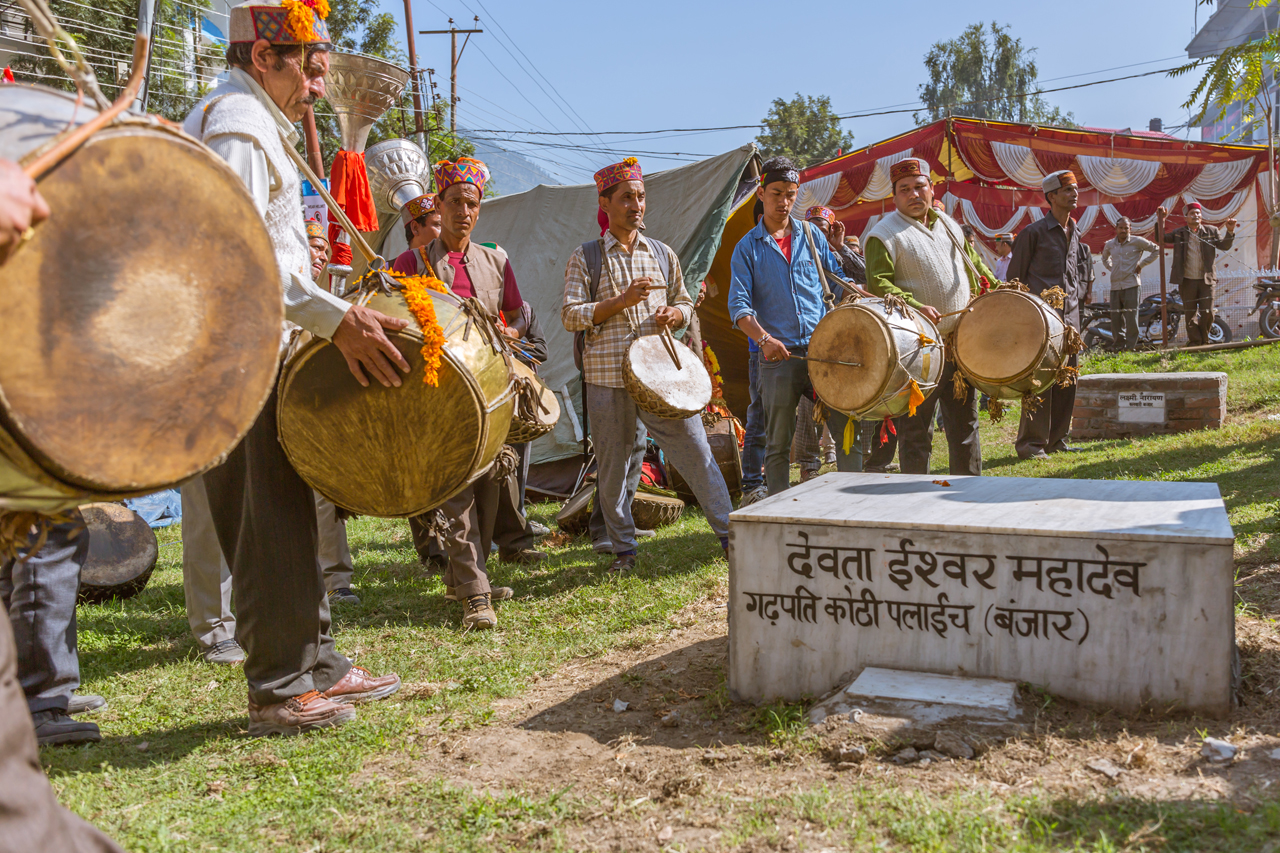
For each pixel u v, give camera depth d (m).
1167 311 15.17
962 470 5.34
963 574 2.78
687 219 8.27
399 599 4.91
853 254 7.84
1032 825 2.07
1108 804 2.14
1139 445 7.78
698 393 4.87
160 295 1.66
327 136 21.47
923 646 2.83
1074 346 4.73
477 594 4.32
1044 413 7.71
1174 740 2.44
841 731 2.58
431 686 3.44
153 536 5.33
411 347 2.65
